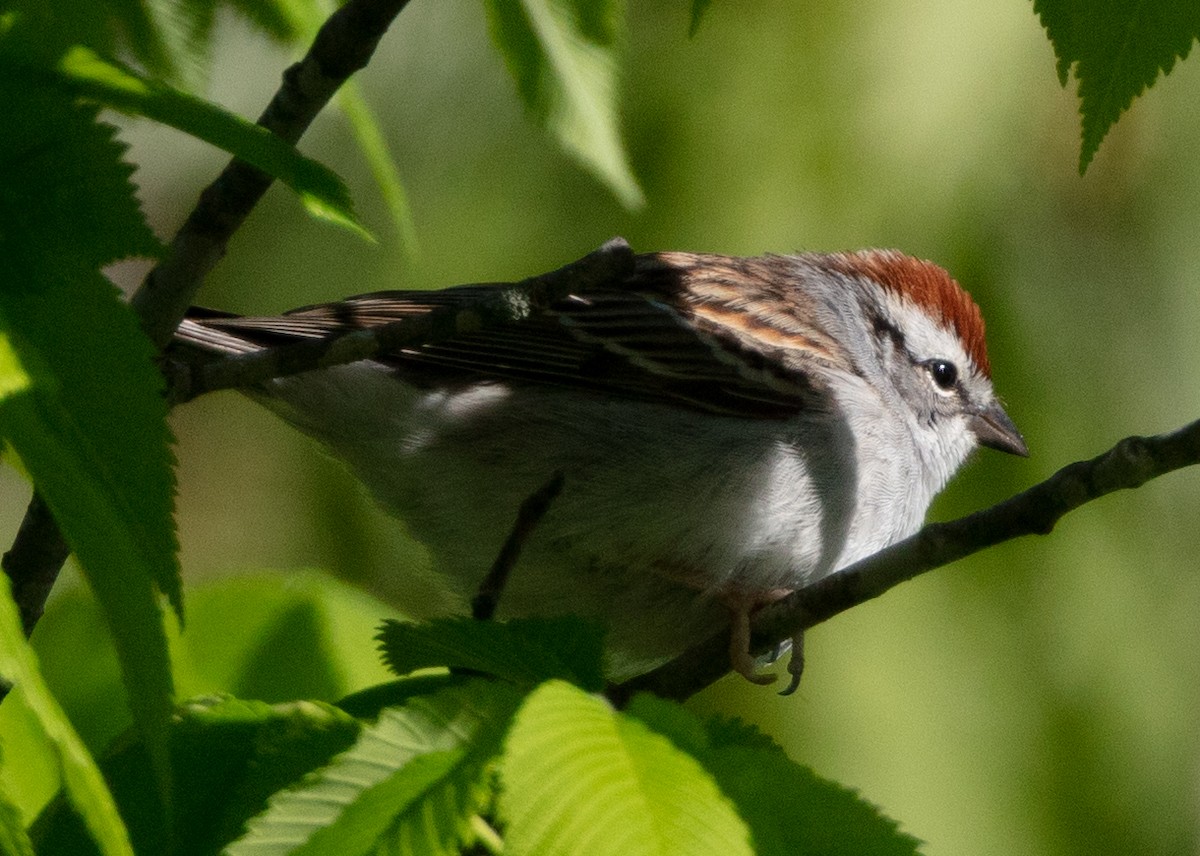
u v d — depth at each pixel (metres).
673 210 10.87
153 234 3.49
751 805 3.35
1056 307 11.47
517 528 5.86
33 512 5.26
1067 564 11.71
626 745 3.33
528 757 3.24
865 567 5.77
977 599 11.51
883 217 10.88
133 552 3.11
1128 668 11.52
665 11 11.08
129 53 6.04
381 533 13.00
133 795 4.43
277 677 6.21
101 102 3.59
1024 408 11.48
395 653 4.59
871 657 11.15
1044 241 11.44
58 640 5.94
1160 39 4.66
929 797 10.81
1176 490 12.25
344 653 6.31
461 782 3.61
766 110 10.84
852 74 10.83
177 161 12.62
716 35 10.96
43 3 5.57
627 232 10.93
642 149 10.91
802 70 10.84
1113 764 11.30
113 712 5.88
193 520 13.39
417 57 11.60
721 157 10.86
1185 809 11.46
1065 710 11.32
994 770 11.01
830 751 10.91
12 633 2.90
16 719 5.09
